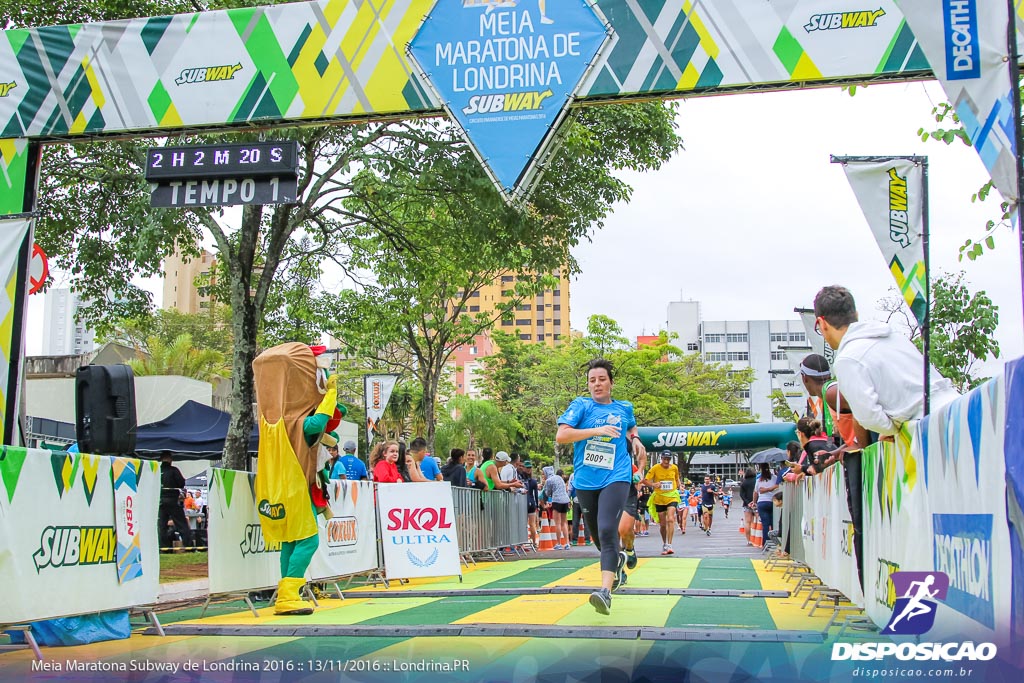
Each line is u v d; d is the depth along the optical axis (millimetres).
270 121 8820
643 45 8117
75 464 5496
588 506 6707
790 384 20078
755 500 19531
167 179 8891
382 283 20531
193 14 8977
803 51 7824
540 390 56312
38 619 5070
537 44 8320
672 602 7344
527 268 17344
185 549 15289
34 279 9406
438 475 13555
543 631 5359
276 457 7219
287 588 7160
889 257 6418
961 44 7141
